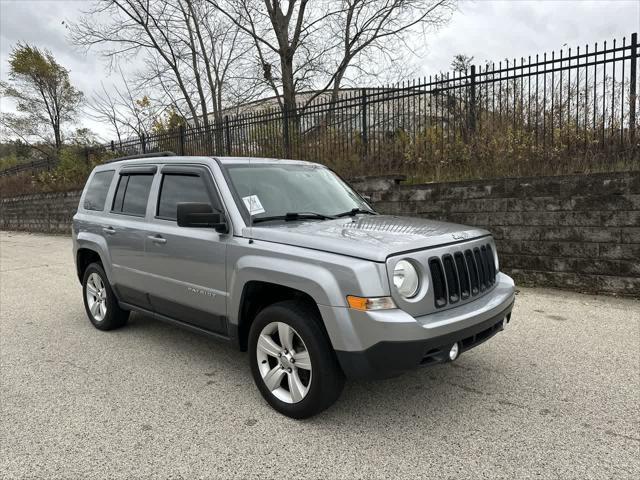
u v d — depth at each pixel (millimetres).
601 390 3660
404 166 9211
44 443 3072
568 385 3762
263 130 11742
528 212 6980
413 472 2686
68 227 19156
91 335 5324
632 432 3064
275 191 4039
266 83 18516
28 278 9062
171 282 4199
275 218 3777
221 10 17750
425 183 8094
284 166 4473
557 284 6816
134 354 4684
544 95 7590
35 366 4418
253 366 3537
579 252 6602
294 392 3275
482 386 3775
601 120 7223
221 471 2736
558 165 7477
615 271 6352
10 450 3000
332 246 3102
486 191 7359
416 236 3256
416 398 3594
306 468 2746
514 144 7914
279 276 3230
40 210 20875
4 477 2719
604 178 6320
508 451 2873
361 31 17844
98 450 2979
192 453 2922
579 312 5668
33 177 22812
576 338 4801
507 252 7238
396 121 9359
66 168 20531
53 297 7344
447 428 3154
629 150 7051
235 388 3854
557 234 6754
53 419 3387
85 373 4223
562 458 2793
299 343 3299
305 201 4129
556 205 6727
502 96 8047
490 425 3184
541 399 3539
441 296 3148
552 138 7602
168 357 4586
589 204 6465
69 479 2691
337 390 3158
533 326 5195
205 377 4086
